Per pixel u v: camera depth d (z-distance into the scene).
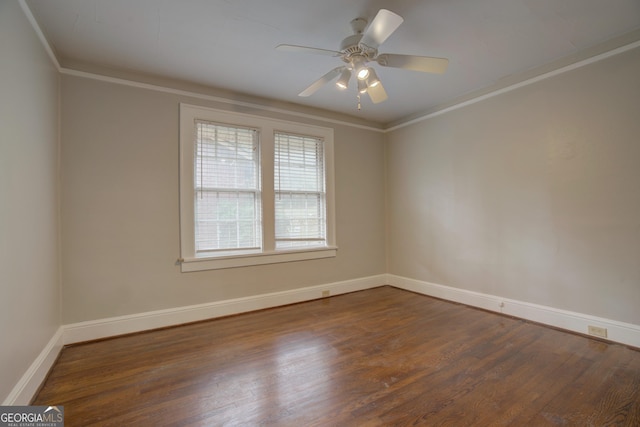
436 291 3.86
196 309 3.05
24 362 1.70
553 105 2.74
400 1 1.92
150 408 1.68
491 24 2.18
